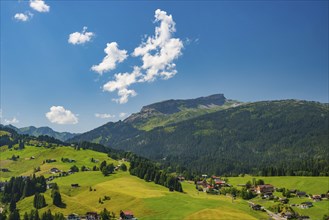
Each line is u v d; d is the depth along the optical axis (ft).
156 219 625.82
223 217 600.39
